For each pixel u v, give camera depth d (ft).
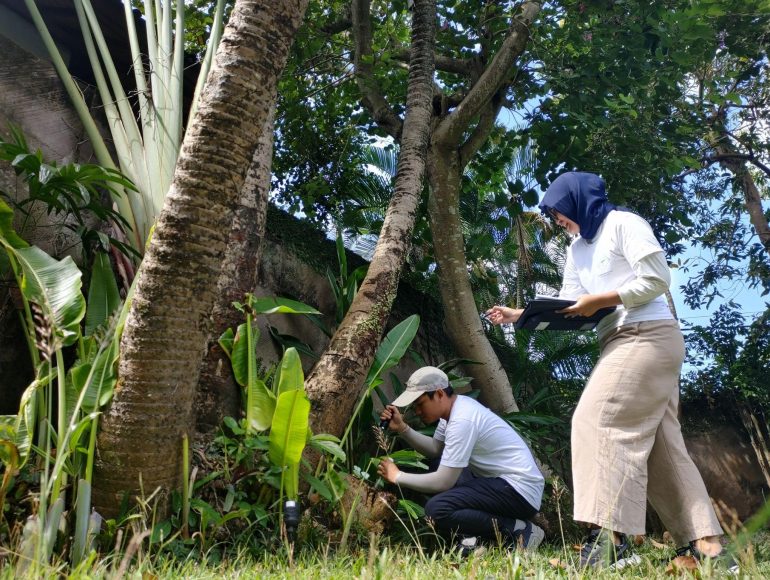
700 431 38.37
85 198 13.85
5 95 16.11
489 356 24.26
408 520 16.38
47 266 11.55
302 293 22.16
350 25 29.09
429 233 27.94
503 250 33.88
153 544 10.75
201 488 12.84
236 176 11.42
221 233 11.39
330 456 15.25
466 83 29.17
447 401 16.28
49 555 9.08
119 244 14.65
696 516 10.84
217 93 11.34
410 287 26.78
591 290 12.43
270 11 11.64
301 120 30.22
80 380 11.45
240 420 15.01
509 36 25.44
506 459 15.06
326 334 21.07
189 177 11.19
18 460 10.11
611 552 10.22
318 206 30.71
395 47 29.73
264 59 11.55
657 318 11.52
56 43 19.81
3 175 15.20
